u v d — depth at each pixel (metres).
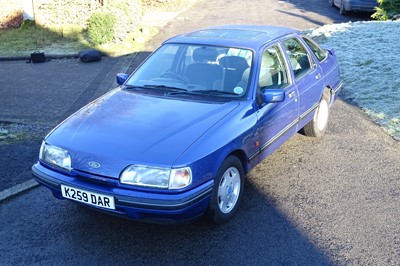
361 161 5.49
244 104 4.41
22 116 7.51
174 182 3.53
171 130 3.92
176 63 5.06
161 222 3.65
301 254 3.71
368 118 7.07
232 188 4.20
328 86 6.29
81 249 3.85
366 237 3.93
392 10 14.31
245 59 4.79
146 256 3.73
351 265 3.56
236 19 17.47
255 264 3.59
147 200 3.51
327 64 6.35
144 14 18.67
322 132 6.29
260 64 4.76
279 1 22.34
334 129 6.59
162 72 5.04
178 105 4.39
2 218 4.36
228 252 3.76
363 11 17.11
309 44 6.12
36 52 11.80
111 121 4.14
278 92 4.50
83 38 13.91
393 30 11.46
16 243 3.95
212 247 3.83
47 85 9.51
